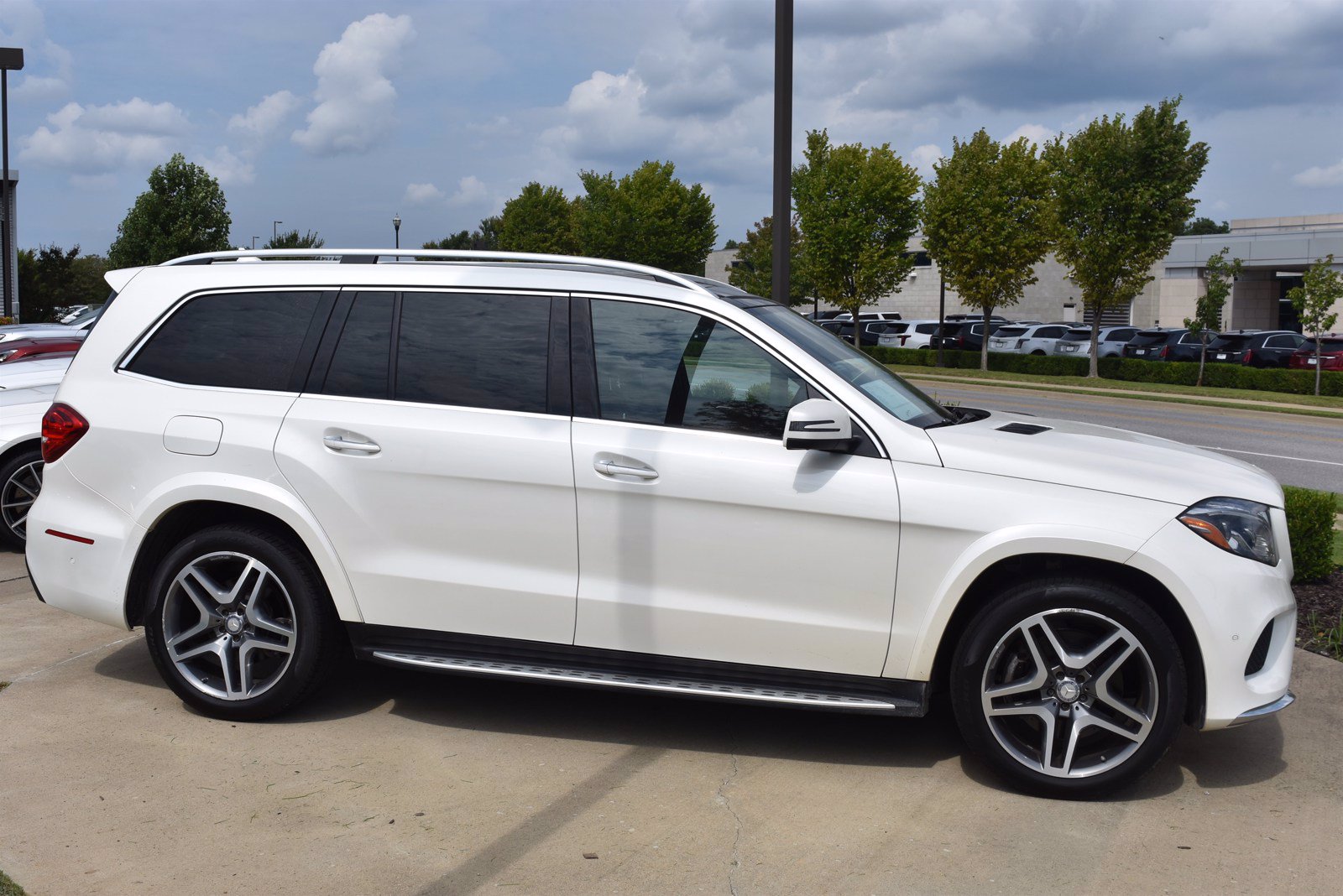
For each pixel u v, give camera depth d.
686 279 4.30
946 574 3.85
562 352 4.22
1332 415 22.11
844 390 4.02
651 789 3.88
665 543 4.03
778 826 3.61
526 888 3.19
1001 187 34.53
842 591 3.94
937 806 3.78
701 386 4.11
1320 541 6.54
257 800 3.72
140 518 4.45
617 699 4.80
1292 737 4.45
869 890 3.21
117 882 3.17
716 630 4.03
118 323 4.64
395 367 4.34
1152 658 3.73
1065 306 56.22
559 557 4.13
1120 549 3.71
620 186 53.94
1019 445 4.03
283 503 4.29
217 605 4.44
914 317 62.09
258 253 4.71
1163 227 29.39
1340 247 47.03
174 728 4.34
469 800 3.77
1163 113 28.81
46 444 4.64
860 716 4.64
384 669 5.16
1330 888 3.26
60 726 4.34
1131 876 3.32
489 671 4.18
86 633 5.57
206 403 4.44
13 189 44.94
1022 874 3.32
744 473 3.96
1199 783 4.01
